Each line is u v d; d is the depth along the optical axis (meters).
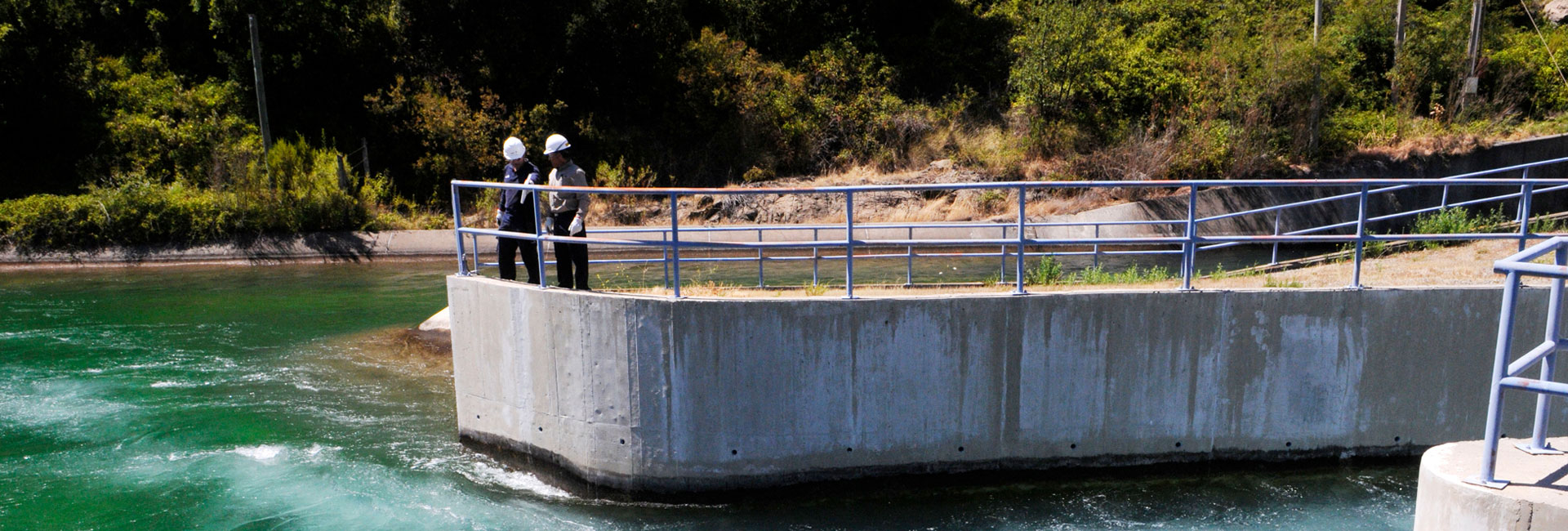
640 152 26.84
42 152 25.31
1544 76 26.67
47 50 25.20
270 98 26.14
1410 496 8.26
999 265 18.06
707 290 8.95
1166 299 8.27
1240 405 8.49
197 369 12.33
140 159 24.59
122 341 13.73
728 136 27.20
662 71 27.47
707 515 8.01
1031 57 26.31
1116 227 21.17
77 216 21.39
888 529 7.83
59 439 9.83
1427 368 8.51
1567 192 23.19
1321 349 8.44
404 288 17.83
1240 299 8.31
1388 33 27.98
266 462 9.20
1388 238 8.38
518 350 8.62
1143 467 8.55
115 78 26.95
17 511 8.12
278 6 25.81
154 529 7.84
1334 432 8.59
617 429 8.12
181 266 20.84
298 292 17.48
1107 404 8.41
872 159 26.48
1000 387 8.27
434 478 8.83
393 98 26.03
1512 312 4.13
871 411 8.17
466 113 25.36
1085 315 8.23
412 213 24.02
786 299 7.91
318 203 22.16
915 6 30.95
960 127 26.88
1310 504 8.17
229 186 23.06
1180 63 26.08
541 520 8.00
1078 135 25.12
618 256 20.11
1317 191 21.78
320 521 7.99
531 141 25.47
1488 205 22.59
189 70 27.77
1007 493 8.41
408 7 26.52
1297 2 29.30
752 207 24.19
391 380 11.84
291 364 12.56
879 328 8.04
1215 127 23.61
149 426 10.19
